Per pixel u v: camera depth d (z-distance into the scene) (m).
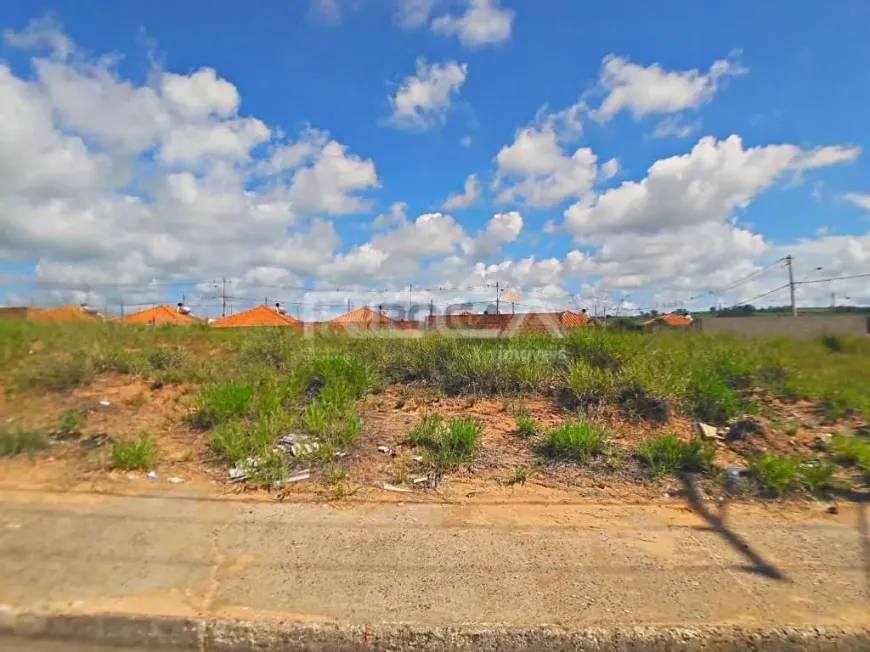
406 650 2.59
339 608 2.75
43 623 2.71
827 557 3.28
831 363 9.29
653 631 2.61
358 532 3.51
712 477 4.38
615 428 5.39
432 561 3.18
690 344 9.50
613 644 2.59
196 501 3.90
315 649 2.61
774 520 3.77
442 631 2.61
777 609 2.78
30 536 3.40
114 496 3.94
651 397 5.78
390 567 3.11
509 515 3.77
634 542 3.43
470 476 4.34
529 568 3.11
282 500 3.94
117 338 8.12
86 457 4.48
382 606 2.77
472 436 4.70
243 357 7.68
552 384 6.51
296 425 5.18
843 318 23.12
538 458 4.64
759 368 7.50
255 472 4.22
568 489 4.18
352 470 4.39
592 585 2.96
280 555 3.23
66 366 6.18
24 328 8.12
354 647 2.60
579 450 4.63
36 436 4.61
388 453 4.70
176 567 3.10
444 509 3.84
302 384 6.23
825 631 2.64
